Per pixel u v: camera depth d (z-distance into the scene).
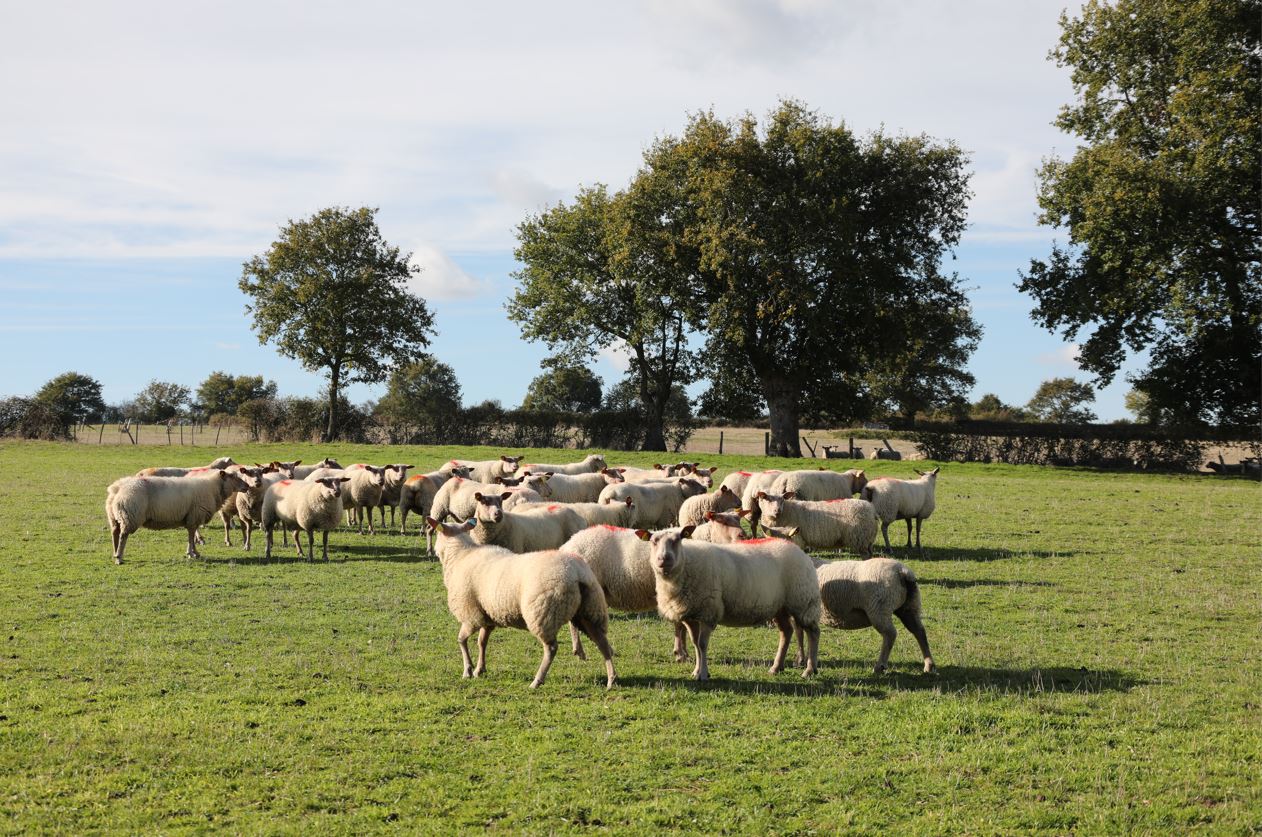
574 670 12.64
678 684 11.91
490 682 11.99
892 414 94.62
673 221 58.94
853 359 59.69
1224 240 51.31
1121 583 19.06
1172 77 52.28
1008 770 9.27
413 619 15.62
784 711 10.86
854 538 19.22
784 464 49.47
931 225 57.53
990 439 56.38
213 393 138.25
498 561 12.09
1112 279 53.56
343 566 20.72
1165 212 49.25
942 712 10.67
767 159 54.84
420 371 113.69
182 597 17.17
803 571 12.45
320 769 9.19
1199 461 53.34
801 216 53.41
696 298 58.34
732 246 53.59
